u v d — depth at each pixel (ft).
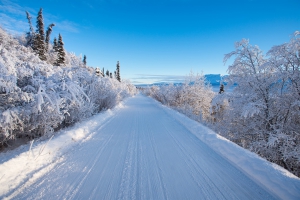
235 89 25.53
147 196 8.04
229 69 24.67
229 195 8.17
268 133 20.71
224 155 13.02
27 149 12.29
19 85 14.85
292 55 18.40
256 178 9.52
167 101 69.31
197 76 62.95
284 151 18.04
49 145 12.94
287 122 20.94
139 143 16.31
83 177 9.64
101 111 34.01
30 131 14.37
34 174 9.52
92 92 27.86
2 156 11.34
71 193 8.11
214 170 10.73
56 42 97.09
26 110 13.12
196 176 9.97
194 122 25.39
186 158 12.66
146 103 72.90
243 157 11.51
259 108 20.53
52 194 7.99
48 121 15.34
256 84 22.07
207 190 8.57
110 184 9.02
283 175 8.90
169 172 10.44
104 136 18.56
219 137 16.46
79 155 12.85
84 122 21.84
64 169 10.52
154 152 13.88
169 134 19.95
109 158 12.48
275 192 8.20
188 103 60.95
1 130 11.79
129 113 38.81
